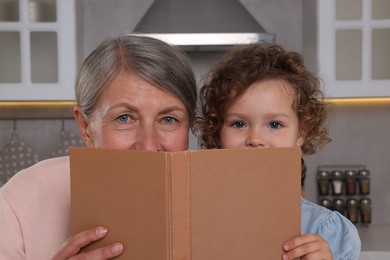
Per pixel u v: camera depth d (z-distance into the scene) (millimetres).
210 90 1663
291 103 1579
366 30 2943
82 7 3207
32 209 1221
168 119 1198
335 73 2953
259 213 959
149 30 3316
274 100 1549
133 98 1146
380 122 3309
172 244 868
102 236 937
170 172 865
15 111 3318
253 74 1567
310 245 1043
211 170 911
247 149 946
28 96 2973
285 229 987
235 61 1659
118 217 925
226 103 1589
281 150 976
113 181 928
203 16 3342
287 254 984
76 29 3010
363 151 3312
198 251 901
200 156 898
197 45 3031
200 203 902
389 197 3305
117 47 1177
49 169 1289
